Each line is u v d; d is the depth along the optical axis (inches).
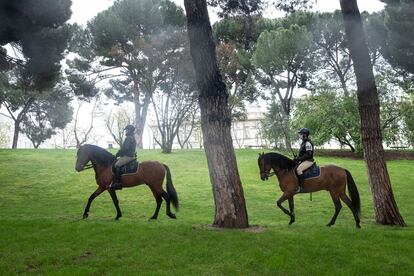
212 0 522.0
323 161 1090.7
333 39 1450.5
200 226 405.4
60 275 252.2
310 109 1224.8
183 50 1255.5
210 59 415.8
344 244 324.8
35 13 721.6
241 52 1515.7
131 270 263.0
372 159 482.0
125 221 447.8
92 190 778.8
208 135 414.3
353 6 493.0
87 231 362.3
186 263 278.1
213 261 283.0
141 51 1321.4
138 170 475.8
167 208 478.9
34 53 766.5
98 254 296.7
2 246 314.0
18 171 928.3
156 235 346.3
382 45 1316.4
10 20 701.3
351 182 447.2
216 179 408.2
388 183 475.5
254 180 869.2
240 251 304.2
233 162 411.2
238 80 1539.1
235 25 622.5
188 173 945.5
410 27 1101.1
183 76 1289.4
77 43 1425.9
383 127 1163.3
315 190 445.4
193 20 419.5
